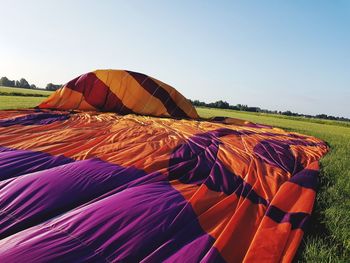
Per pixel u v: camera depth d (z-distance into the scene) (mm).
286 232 2510
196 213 2764
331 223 2834
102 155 4289
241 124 11461
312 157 5676
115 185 3316
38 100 25906
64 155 4285
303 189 3514
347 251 2412
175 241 2303
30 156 4133
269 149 5656
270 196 3342
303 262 2229
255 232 2570
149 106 11391
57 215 2668
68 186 3100
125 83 11352
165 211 2662
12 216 2598
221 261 2104
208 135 6516
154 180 3498
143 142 5203
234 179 3750
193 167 4082
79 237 2221
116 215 2504
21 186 3035
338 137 12648
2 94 39625
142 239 2268
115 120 8055
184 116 12102
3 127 6316
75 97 11102
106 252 2107
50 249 2053
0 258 1935
